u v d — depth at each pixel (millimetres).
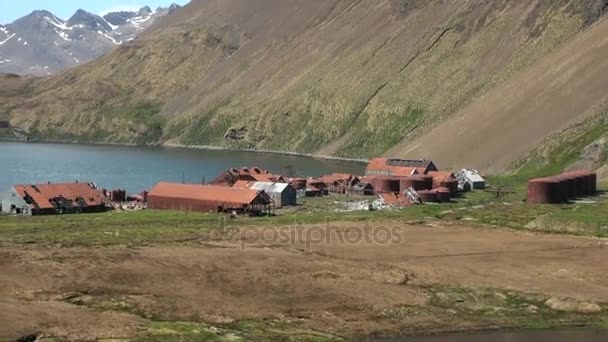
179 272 95562
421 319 84188
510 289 95500
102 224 144500
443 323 83125
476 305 89250
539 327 82562
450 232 133250
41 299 82750
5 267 92875
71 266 95062
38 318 75500
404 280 98000
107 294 86062
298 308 86000
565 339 78312
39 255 100688
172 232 130625
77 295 84938
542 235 131500
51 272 91938
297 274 97625
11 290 84375
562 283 98562
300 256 108125
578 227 136375
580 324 83750
